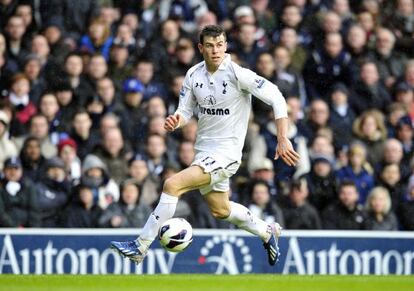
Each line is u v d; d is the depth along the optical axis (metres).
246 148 43.69
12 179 40.22
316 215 42.06
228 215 27.20
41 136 42.81
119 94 45.47
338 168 44.75
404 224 44.06
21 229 38.16
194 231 39.31
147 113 44.75
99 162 41.38
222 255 39.50
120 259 38.72
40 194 40.34
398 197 44.50
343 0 51.91
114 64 46.34
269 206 41.59
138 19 49.19
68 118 43.91
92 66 44.97
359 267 40.66
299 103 45.84
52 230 38.41
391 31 52.75
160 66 47.00
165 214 25.27
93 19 47.81
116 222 40.09
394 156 45.00
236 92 25.56
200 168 25.50
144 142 44.25
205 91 25.70
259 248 39.81
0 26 46.69
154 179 41.97
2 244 37.97
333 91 47.62
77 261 38.50
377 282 33.88
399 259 41.06
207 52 25.05
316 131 45.62
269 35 50.50
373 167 45.47
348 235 40.69
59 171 40.72
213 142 26.00
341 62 48.91
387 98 48.75
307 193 42.50
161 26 47.84
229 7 50.75
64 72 44.88
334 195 42.81
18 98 44.09
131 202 40.47
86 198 40.12
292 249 40.16
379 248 40.94
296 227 41.72
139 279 33.34
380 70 49.72
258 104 44.91
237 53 47.72
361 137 46.44
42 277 33.06
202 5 50.44
